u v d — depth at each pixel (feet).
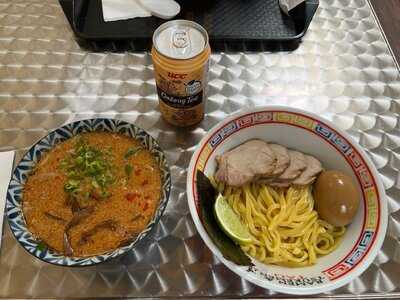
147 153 1.05
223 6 1.43
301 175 1.03
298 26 1.39
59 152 1.05
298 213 1.03
